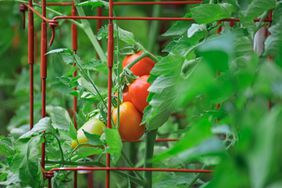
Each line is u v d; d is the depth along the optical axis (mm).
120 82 1286
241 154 685
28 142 1278
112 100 1297
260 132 659
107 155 1233
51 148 1331
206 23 1224
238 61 1150
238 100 769
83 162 1274
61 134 1348
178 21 1370
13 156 1296
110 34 1226
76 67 1341
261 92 728
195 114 1505
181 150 758
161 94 1163
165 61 1150
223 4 1211
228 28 1288
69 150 1337
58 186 1343
